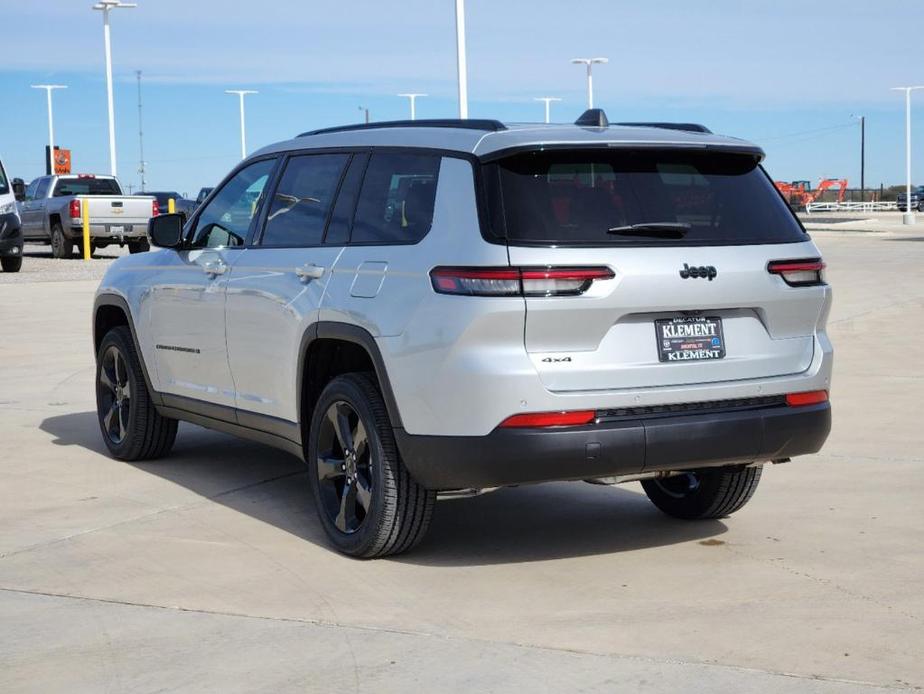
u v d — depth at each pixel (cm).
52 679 415
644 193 517
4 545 578
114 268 779
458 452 496
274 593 505
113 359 773
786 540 579
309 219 601
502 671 416
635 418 502
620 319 502
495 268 488
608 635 452
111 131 4312
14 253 2397
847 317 1536
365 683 407
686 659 426
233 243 659
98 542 582
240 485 697
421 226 525
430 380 502
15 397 1009
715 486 598
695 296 511
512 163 507
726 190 538
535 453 488
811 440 542
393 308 520
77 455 782
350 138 598
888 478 699
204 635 455
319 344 577
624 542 580
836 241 3719
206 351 668
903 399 952
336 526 561
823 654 430
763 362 532
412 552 564
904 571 528
